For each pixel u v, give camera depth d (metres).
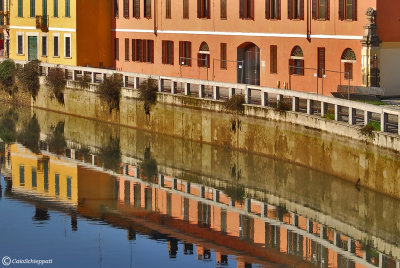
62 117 76.62
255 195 50.81
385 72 59.16
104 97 70.50
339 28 60.47
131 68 81.62
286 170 53.56
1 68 85.12
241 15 68.56
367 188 46.69
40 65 81.19
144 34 79.44
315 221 45.72
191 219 46.31
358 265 39.50
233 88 58.50
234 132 57.88
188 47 74.25
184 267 39.56
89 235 43.97
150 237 43.62
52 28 86.50
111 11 84.06
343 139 48.62
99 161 60.19
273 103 55.41
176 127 63.09
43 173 56.81
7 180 55.00
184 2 74.25
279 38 65.38
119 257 41.00
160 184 53.62
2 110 81.00
